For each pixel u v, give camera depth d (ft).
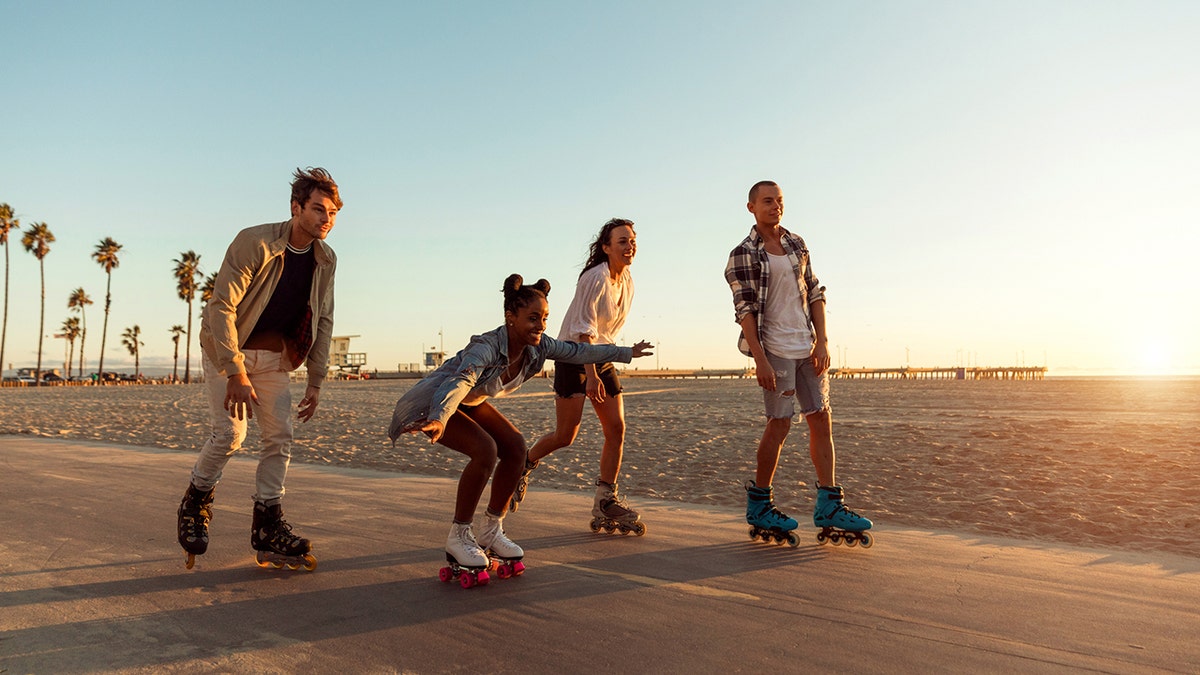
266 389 12.55
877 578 12.12
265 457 12.67
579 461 29.84
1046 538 15.89
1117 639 9.26
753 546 14.55
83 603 10.80
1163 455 28.84
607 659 8.71
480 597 11.12
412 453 32.83
